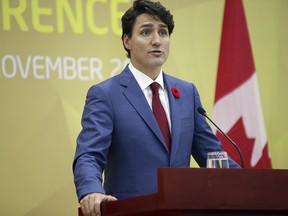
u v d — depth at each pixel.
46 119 6.93
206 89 7.52
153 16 4.88
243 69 7.59
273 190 3.60
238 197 3.52
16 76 6.90
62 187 6.87
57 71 7.02
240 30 7.67
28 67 6.95
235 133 7.39
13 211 6.69
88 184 4.22
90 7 7.23
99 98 4.75
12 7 6.98
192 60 7.54
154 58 4.85
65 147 6.94
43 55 7.00
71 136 6.98
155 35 4.88
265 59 7.78
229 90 7.51
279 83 7.77
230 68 7.57
